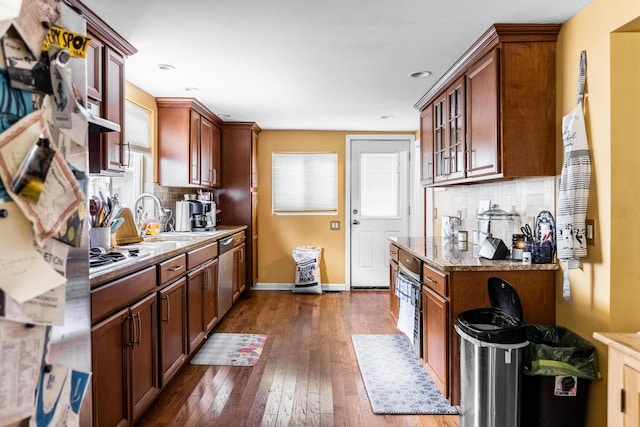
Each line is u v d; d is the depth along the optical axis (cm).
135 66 290
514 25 226
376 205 553
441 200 448
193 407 237
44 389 82
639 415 128
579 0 199
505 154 232
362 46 255
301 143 547
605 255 192
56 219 85
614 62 189
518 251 248
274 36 240
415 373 285
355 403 243
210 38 242
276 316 424
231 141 500
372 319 413
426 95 360
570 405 193
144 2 199
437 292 248
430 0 199
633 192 189
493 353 189
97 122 168
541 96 232
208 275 333
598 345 195
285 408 237
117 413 185
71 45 93
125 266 189
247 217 502
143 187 370
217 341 348
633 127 190
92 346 164
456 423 222
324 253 550
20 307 75
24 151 76
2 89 73
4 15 70
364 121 486
